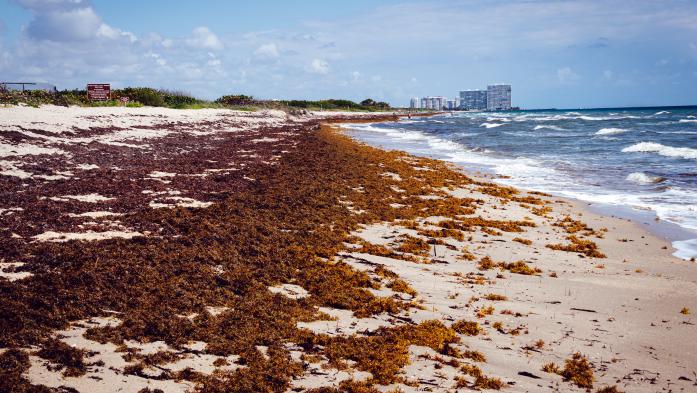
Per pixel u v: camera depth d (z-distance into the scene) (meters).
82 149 26.44
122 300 8.62
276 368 6.96
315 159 29.34
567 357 7.93
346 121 98.88
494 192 21.78
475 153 38.12
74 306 8.23
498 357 7.86
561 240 15.03
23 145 25.02
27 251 10.71
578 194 21.75
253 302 9.10
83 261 10.09
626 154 35.41
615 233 15.71
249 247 12.04
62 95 51.75
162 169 23.28
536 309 9.80
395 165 28.30
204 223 13.61
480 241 14.68
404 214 17.20
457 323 8.85
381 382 6.88
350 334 8.30
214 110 73.69
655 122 77.69
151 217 14.21
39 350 6.88
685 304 10.08
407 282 11.01
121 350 7.08
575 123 79.88
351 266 11.70
